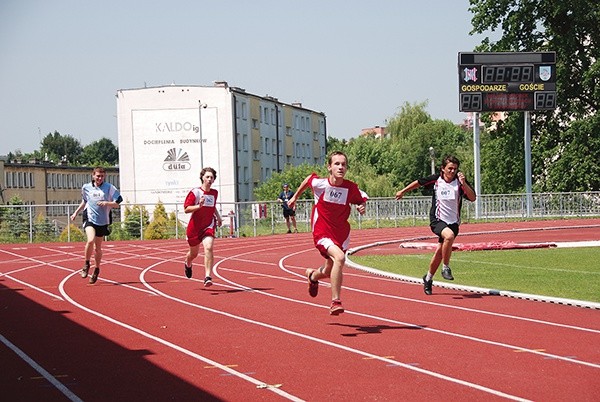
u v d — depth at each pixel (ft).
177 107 209.97
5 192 232.53
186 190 209.46
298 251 81.56
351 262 63.57
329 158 33.12
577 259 65.00
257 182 231.09
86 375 24.82
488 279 50.78
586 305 37.58
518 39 171.32
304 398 21.50
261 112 238.89
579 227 122.83
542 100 145.69
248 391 22.36
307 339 30.40
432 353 27.32
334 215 33.22
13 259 75.00
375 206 138.10
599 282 48.34
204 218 47.06
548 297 39.93
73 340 30.99
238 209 125.80
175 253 79.97
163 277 55.31
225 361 26.55
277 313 37.37
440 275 53.72
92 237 50.08
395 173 251.60
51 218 113.50
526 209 149.28
